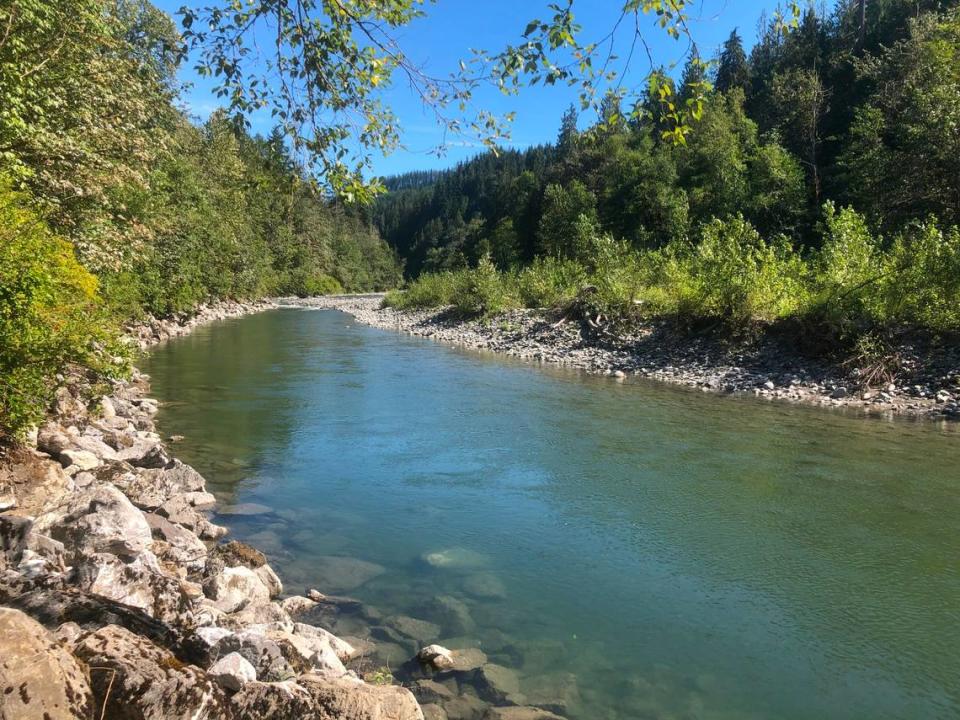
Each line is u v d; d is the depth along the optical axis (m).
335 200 5.32
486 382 16.05
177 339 26.53
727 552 6.22
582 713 3.90
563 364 19.41
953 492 7.76
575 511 7.32
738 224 21.59
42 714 2.19
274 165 5.04
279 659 3.63
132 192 14.45
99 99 11.92
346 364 19.39
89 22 11.09
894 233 24.41
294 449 9.91
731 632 4.84
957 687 4.16
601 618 5.05
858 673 4.32
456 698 4.04
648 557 6.14
